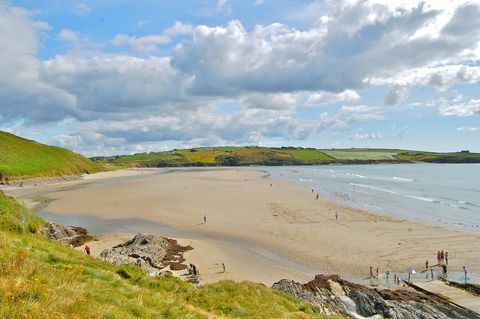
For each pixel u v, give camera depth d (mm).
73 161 141875
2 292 7945
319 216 57938
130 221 54281
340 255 39125
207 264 35438
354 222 53906
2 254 11109
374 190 96625
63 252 16578
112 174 148125
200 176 139125
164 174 152125
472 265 36469
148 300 12102
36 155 120438
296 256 38625
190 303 15523
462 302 27750
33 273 10383
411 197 83938
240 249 40594
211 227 50469
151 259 34312
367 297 26422
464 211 65688
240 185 103375
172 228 49906
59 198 76062
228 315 15164
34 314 7367
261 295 19172
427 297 28297
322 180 126625
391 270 35250
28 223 30609
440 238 45625
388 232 48312
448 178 141625
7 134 123062
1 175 95250
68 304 8570
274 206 66562
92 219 55656
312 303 23922
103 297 10656
